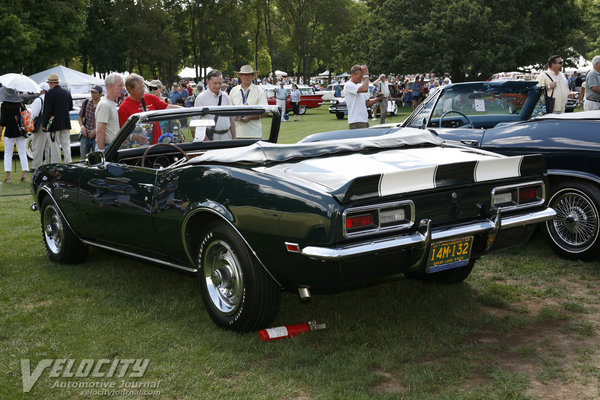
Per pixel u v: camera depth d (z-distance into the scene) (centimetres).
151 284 495
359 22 4262
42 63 4166
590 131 513
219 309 385
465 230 350
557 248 539
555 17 3697
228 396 304
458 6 3544
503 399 289
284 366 335
